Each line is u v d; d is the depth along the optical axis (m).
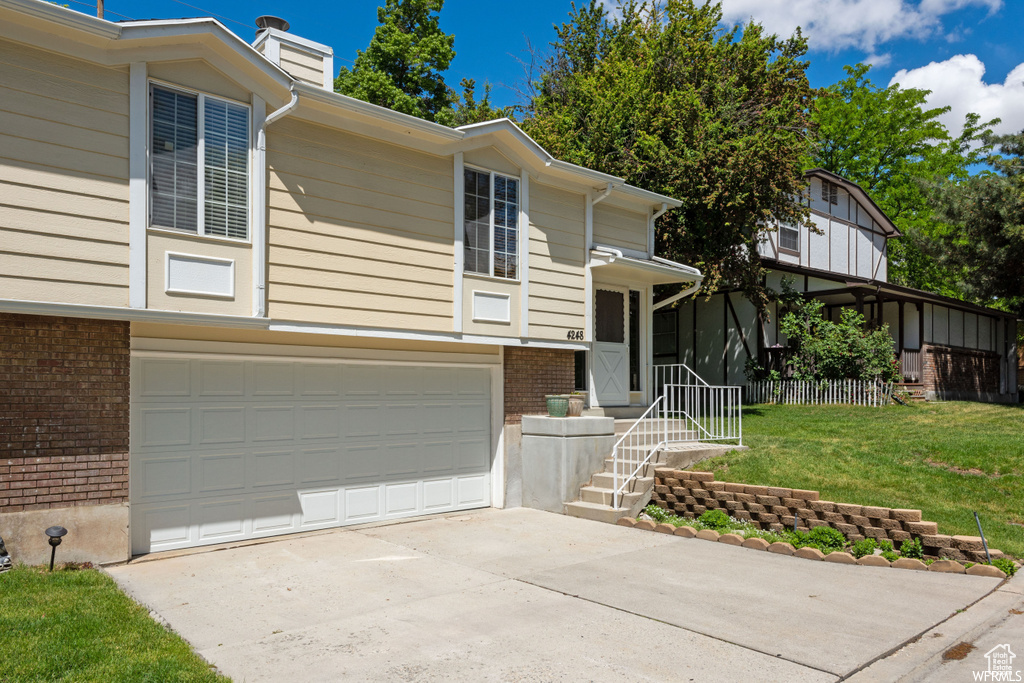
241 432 8.85
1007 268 23.14
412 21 25.70
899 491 9.65
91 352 7.38
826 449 11.48
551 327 11.83
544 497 11.21
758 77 20.50
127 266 7.39
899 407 18.27
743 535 8.96
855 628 5.85
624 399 13.65
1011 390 29.14
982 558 7.59
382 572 7.54
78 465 7.27
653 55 19.83
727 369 22.75
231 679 4.71
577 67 23.59
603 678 4.84
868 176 35.78
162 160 7.75
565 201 12.23
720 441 12.23
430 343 10.61
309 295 8.82
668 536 9.37
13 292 6.75
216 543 8.59
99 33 7.12
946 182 25.02
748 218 17.67
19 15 6.75
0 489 6.80
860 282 21.22
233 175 8.23
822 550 8.31
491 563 7.95
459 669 4.97
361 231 9.39
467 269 10.71
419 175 10.09
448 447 11.05
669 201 13.90
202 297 7.92
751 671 4.96
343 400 9.84
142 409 8.03
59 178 7.04
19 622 5.36
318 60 10.46
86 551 7.30
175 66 7.84
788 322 20.84
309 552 8.34
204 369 8.55
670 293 19.53
